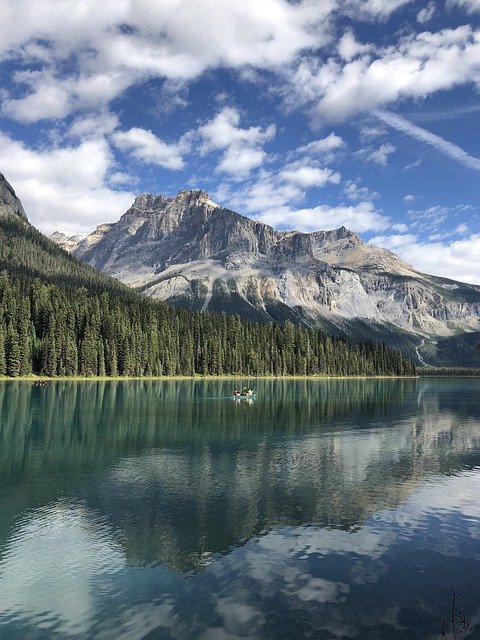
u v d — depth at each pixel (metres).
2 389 136.25
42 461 49.81
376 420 86.56
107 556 27.48
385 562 26.78
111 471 46.00
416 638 19.84
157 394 132.12
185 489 40.22
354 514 34.41
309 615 21.52
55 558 27.17
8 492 39.06
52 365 186.38
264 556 27.52
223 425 76.00
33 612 21.89
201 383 197.75
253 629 20.50
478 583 24.45
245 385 189.50
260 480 43.19
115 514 34.03
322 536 30.39
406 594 23.33
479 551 28.31
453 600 22.80
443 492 40.06
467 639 19.77
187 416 86.06
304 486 41.41
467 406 120.25
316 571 25.67
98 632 20.39
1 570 25.77
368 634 20.09
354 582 24.50
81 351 197.00
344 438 65.94
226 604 22.47
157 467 47.69
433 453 56.38
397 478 44.50
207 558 27.22
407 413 100.56
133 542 29.38
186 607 22.25
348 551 28.16
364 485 41.91
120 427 71.94
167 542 29.38
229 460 51.16
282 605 22.38
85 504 36.19
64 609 22.08
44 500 37.12
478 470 48.00
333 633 20.17
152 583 24.45
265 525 32.19
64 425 72.75
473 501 37.66
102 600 22.91
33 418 79.62
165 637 19.98
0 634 20.19
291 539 29.91
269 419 84.31
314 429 73.69
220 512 34.56
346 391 168.50
